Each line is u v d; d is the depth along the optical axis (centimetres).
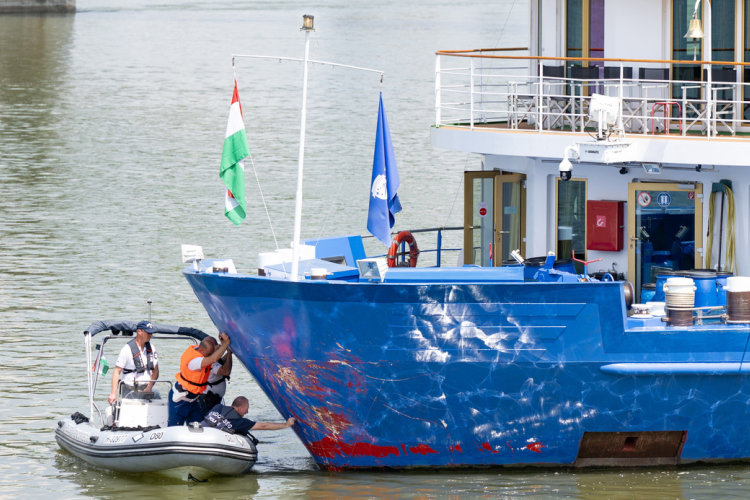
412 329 2419
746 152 2562
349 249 3072
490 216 3338
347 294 2394
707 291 2642
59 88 12838
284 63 15812
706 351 2448
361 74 14325
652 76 2970
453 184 7181
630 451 2591
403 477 2602
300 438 2684
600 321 2412
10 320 4097
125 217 6238
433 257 5266
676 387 2477
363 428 2570
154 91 12738
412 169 7731
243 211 2647
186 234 5791
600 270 2995
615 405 2494
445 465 2612
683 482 2531
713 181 2773
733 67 2894
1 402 3209
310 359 2502
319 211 6375
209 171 7888
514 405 2498
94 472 2683
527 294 2388
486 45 17088
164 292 4562
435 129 3052
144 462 2594
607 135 2627
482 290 2378
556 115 3016
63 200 6738
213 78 14162
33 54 16625
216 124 10244
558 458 2588
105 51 17300
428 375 2461
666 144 2630
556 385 2467
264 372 2608
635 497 2433
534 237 3123
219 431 2594
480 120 3453
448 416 2522
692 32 2706
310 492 2508
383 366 2459
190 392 2656
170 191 7088
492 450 2573
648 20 3011
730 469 2617
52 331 3959
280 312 2473
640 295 2930
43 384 3378
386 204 2600
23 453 2817
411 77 13850
